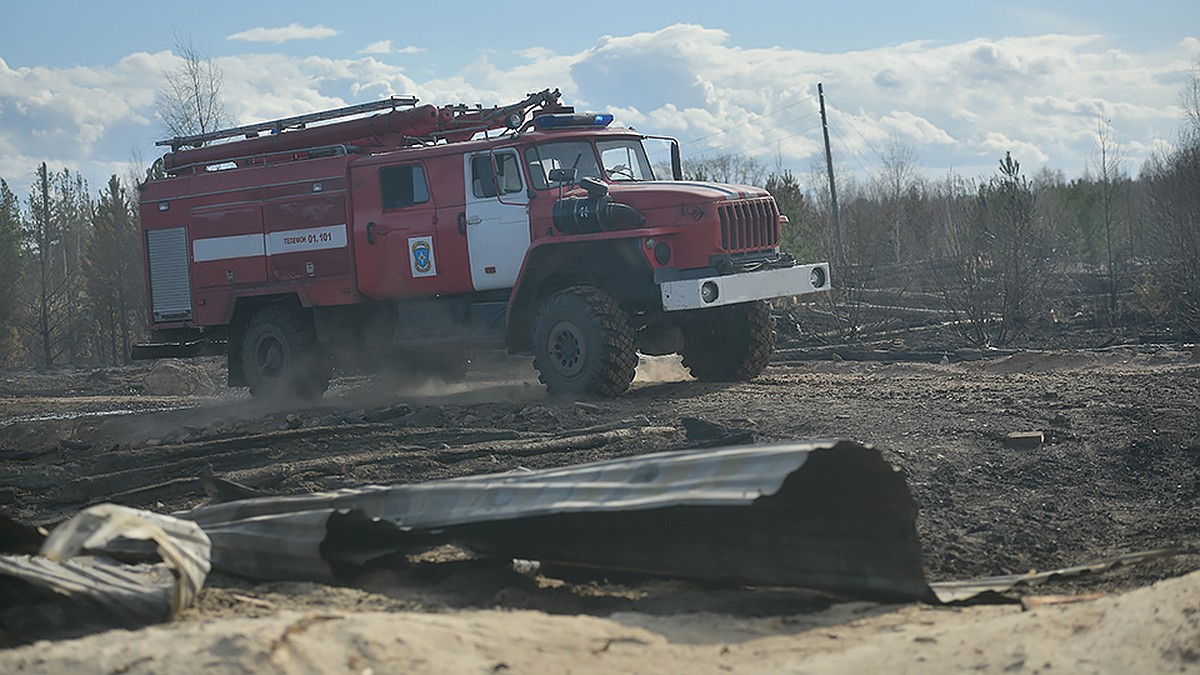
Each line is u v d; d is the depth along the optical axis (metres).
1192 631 3.87
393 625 4.26
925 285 30.48
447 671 3.88
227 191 14.25
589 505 5.26
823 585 5.24
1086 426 9.43
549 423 10.60
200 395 19.28
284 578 5.79
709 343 13.18
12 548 5.61
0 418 15.95
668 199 11.95
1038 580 5.73
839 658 4.18
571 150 12.69
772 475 4.88
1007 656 3.99
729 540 5.41
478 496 5.75
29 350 47.75
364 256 13.23
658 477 5.26
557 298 11.97
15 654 4.14
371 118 13.73
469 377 16.05
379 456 9.25
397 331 13.35
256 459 9.62
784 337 23.84
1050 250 25.75
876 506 5.16
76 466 9.71
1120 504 7.75
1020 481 8.23
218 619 4.99
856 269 28.70
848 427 9.65
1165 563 6.28
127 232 43.12
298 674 3.75
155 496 8.59
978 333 21.41
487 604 5.44
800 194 32.75
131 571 5.70
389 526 5.73
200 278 14.53
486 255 12.51
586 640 4.41
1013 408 10.14
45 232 52.03
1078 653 3.94
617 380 11.72
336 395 15.02
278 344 14.02
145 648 4.00
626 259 11.99
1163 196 28.03
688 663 4.20
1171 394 10.47
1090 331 22.67
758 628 4.80
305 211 13.62
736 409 10.64
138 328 44.38
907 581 5.11
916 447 8.97
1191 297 22.05
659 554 5.54
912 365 16.42
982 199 24.64
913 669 4.00
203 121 36.19
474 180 12.58
